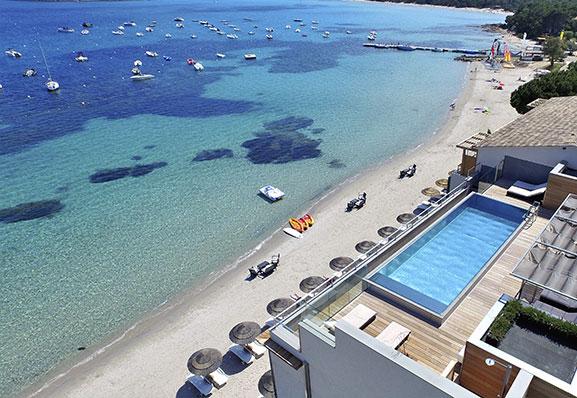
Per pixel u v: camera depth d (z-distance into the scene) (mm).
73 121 63500
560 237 13641
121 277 31328
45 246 34969
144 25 165250
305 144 53719
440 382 9773
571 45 110438
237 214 38750
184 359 24250
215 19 184500
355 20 186125
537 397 9930
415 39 135500
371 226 35469
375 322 14461
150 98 74438
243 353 23719
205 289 29766
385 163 47375
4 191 43719
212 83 83688
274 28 158875
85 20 180875
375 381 11414
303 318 14133
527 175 21812
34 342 26094
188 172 46938
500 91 73000
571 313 12375
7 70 93812
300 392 14859
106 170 47844
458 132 54781
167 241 35281
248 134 57531
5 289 30328
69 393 22766
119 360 24562
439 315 14094
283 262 31828
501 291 15281
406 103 68562
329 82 83312
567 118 24156
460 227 19094
